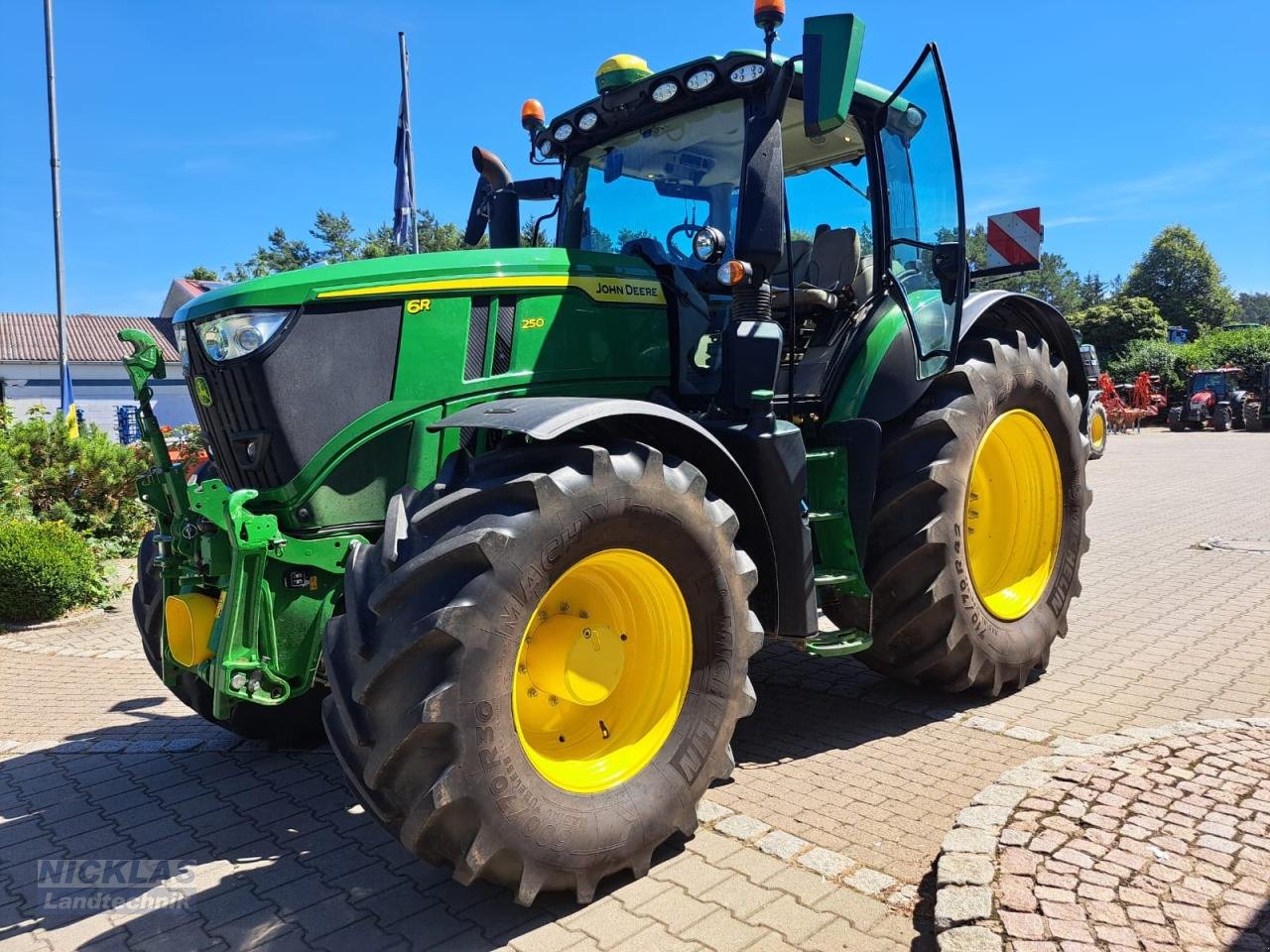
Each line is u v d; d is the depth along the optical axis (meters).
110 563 8.74
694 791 2.96
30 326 36.19
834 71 3.12
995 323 4.84
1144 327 39.00
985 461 4.72
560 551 2.62
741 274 3.37
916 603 4.00
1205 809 2.92
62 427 9.46
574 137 4.47
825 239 4.41
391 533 2.69
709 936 2.57
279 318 3.04
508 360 3.45
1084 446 5.01
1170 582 6.82
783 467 3.41
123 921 2.81
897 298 4.16
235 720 4.00
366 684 2.45
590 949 2.54
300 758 4.14
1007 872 2.58
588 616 2.95
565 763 2.85
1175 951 2.22
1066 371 4.97
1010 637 4.34
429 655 2.45
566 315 3.57
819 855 2.99
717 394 3.59
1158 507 10.90
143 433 3.54
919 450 4.07
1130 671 4.77
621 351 3.72
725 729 3.04
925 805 3.33
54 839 3.38
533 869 2.57
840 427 3.95
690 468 2.97
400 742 2.41
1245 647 5.14
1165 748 3.43
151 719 4.72
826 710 4.36
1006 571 4.74
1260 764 3.27
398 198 11.11
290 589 3.06
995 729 4.04
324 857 3.18
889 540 4.05
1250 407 25.53
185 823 3.48
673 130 4.21
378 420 3.19
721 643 3.04
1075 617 5.91
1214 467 15.67
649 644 3.07
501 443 3.33
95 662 5.82
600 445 2.95
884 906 2.69
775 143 3.39
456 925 2.70
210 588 3.32
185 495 3.35
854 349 4.12
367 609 2.56
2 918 2.85
